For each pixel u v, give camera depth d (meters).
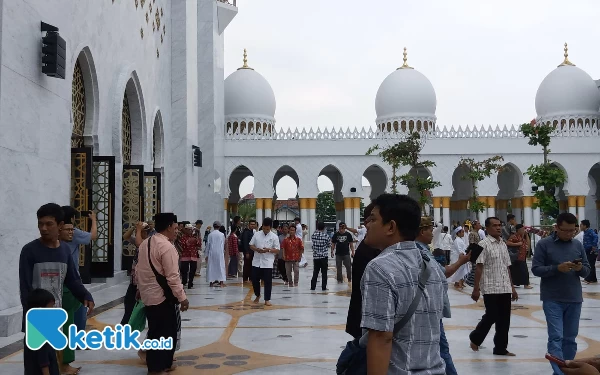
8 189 8.59
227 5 39.00
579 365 2.88
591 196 51.59
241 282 18.39
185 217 23.30
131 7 18.08
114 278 15.15
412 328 3.02
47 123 9.89
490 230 7.75
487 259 7.71
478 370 6.89
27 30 9.20
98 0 14.84
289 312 11.52
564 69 50.84
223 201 42.81
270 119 50.88
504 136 43.41
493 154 43.25
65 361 6.67
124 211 16.67
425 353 3.04
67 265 5.71
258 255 12.85
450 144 43.34
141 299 6.63
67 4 10.86
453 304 12.77
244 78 50.56
